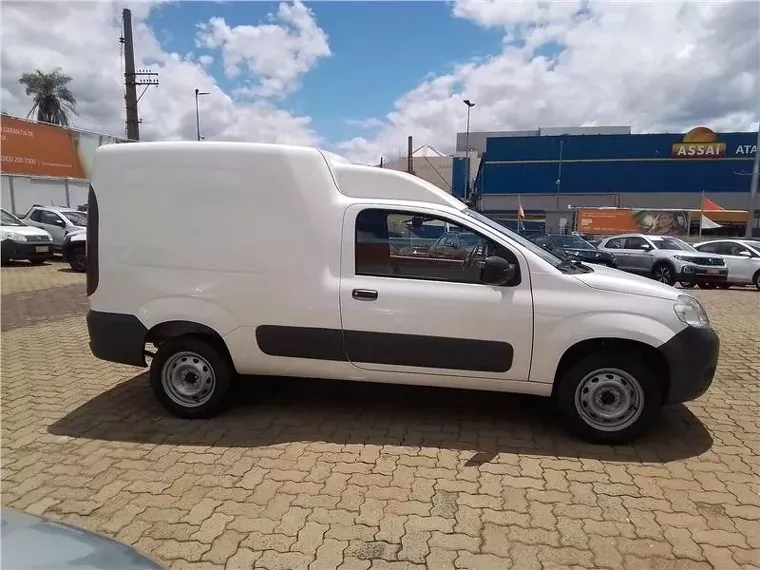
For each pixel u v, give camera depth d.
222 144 4.10
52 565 1.68
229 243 4.08
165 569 1.89
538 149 49.78
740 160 46.28
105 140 28.28
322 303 3.99
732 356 6.37
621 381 3.80
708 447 3.87
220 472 3.47
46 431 4.10
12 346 6.64
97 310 4.32
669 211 28.58
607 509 3.08
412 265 3.97
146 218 4.18
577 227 29.95
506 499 3.17
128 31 21.83
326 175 4.09
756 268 15.09
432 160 67.12
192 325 4.18
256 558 2.65
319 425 4.21
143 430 4.12
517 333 3.80
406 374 4.01
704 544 2.77
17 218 17.00
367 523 2.93
